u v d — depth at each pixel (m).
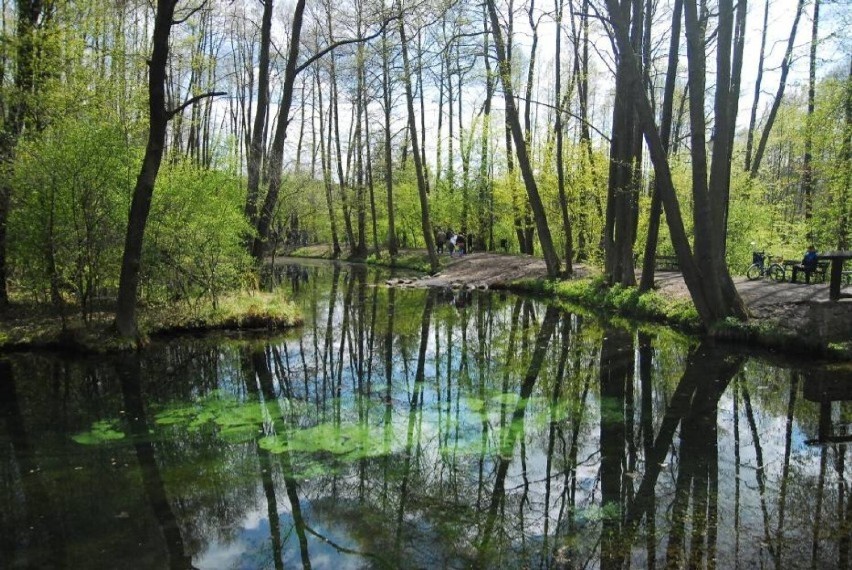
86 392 8.20
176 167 12.55
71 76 11.27
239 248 13.77
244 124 29.08
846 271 13.23
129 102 12.66
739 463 5.72
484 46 17.27
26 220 9.98
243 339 11.84
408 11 13.81
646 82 14.57
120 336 10.36
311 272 28.92
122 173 10.59
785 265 14.44
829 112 16.92
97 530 4.56
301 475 5.61
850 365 9.00
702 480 5.36
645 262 14.45
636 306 13.97
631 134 15.02
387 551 4.32
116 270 11.11
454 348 11.30
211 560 4.20
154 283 12.10
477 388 8.55
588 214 21.59
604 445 6.30
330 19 24.88
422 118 32.47
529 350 10.99
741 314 10.94
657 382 8.56
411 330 13.17
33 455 6.01
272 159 14.95
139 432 6.69
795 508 4.76
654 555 4.12
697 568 3.92
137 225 10.09
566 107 20.48
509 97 18.58
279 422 7.08
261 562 4.18
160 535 4.52
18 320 11.02
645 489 5.23
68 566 4.05
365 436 6.62
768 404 7.43
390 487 5.39
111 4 12.30
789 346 9.84
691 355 10.00
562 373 9.28
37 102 10.63
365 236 40.22
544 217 19.67
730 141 13.77
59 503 4.99
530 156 23.64
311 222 40.72
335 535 4.57
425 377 9.20
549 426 6.91
